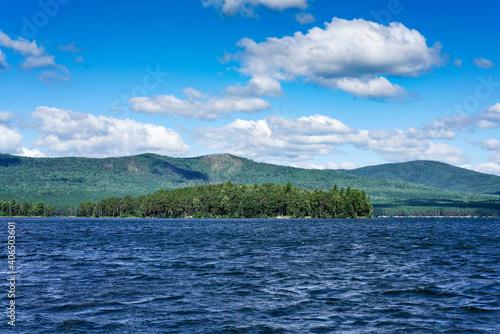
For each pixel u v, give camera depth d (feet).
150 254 182.70
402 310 83.66
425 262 154.81
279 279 117.50
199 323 75.10
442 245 232.32
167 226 508.94
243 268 138.72
